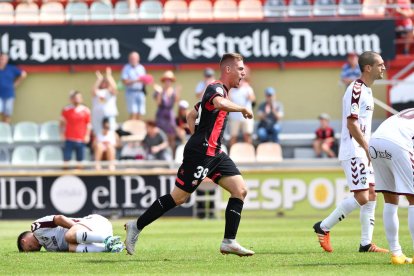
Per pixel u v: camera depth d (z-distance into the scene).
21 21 88.94
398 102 87.12
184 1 90.81
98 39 86.19
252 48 87.06
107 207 72.94
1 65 84.88
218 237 51.25
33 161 81.75
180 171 33.81
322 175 73.88
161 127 81.00
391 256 33.66
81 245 39.91
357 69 83.31
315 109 88.25
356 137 37.16
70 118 79.38
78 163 72.94
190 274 30.45
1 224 68.25
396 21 89.12
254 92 88.06
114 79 87.00
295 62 87.31
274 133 82.19
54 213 72.94
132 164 72.69
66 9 89.56
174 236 52.66
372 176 38.56
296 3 91.19
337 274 29.78
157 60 86.56
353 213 74.56
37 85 87.06
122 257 37.41
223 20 86.88
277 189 74.06
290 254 38.28
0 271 32.41
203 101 33.12
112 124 81.94
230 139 82.69
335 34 87.06
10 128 84.25
